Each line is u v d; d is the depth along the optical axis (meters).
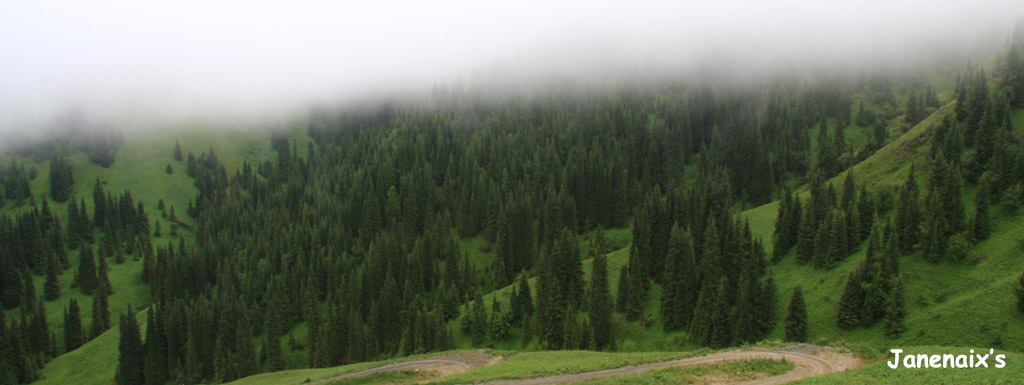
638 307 113.31
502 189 191.50
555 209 171.50
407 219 184.62
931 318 82.44
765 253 115.06
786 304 98.94
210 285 177.50
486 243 176.62
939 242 92.44
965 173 104.94
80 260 187.00
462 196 184.75
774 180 191.12
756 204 181.62
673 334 105.56
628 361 64.81
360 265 171.25
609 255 142.88
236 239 196.12
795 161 193.50
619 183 185.12
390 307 131.62
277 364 128.50
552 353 84.81
